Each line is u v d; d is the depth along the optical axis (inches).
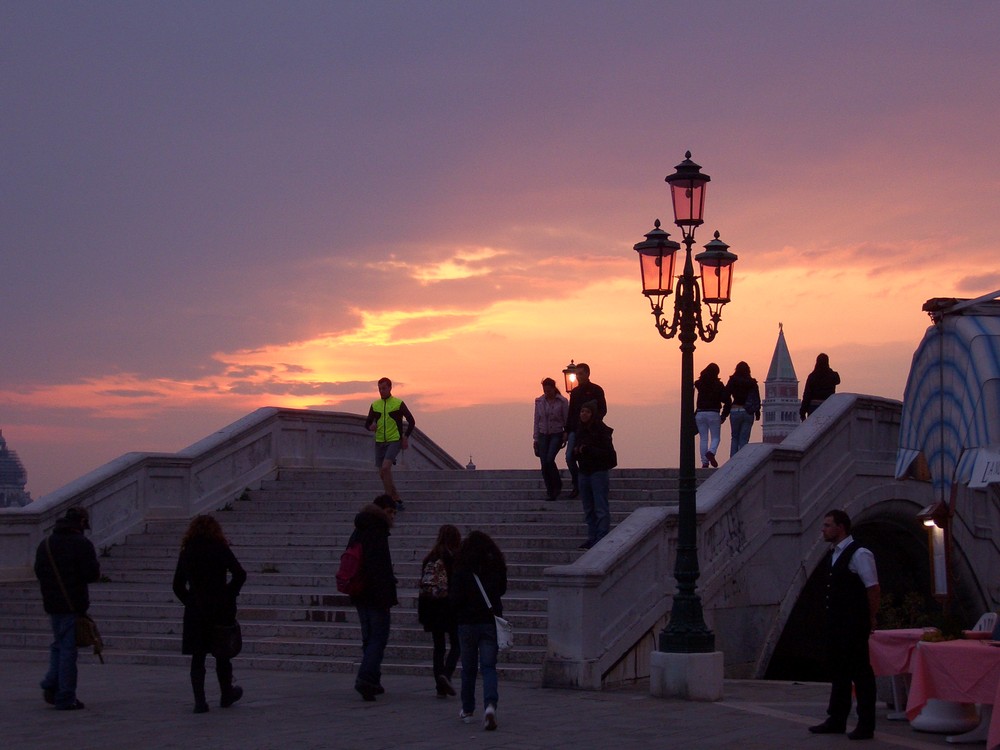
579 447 672.4
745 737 415.8
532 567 687.1
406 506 846.5
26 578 812.0
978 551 931.3
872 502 824.9
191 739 406.6
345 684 548.4
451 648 510.9
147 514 879.7
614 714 467.5
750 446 724.7
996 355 447.2
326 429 1048.2
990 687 403.2
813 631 845.2
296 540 813.2
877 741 414.0
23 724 439.5
